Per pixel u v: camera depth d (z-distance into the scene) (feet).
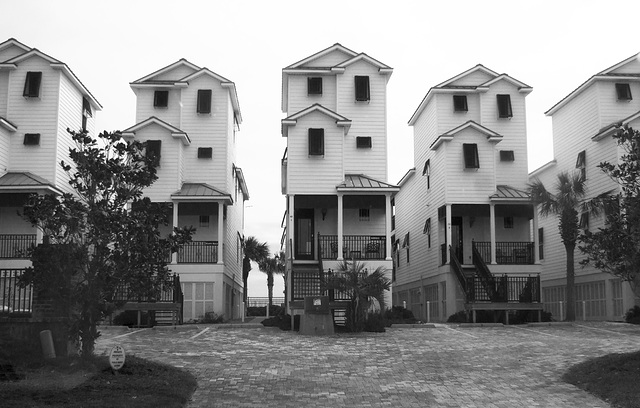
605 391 43.91
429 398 43.93
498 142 118.01
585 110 121.08
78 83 115.65
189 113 119.96
